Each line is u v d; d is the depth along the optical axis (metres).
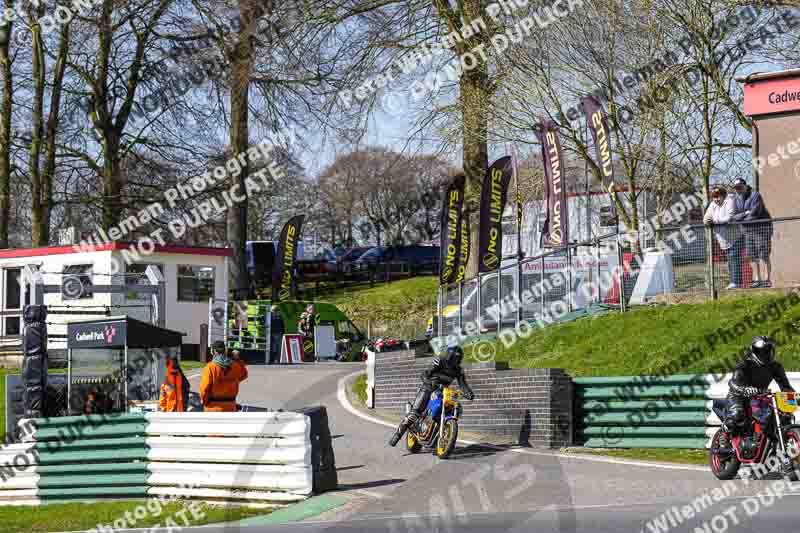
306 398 20.27
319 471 11.28
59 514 11.04
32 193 35.03
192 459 11.66
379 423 16.95
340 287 51.66
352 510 10.05
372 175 56.75
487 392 15.33
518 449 13.85
